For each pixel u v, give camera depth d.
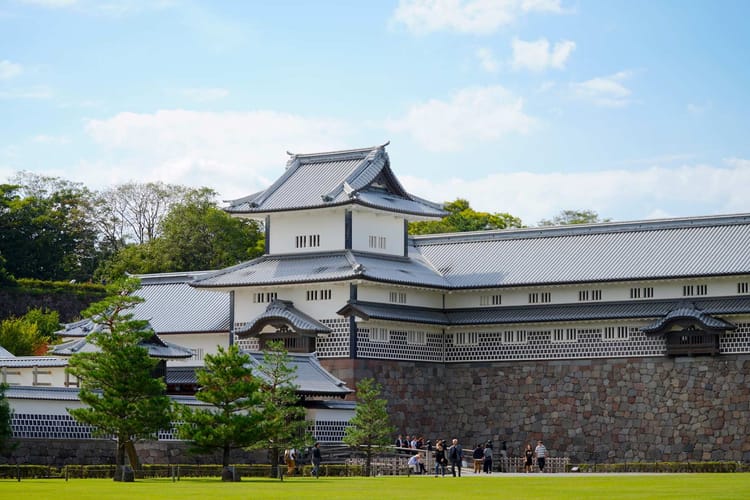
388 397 129.75
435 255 142.75
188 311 142.38
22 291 192.00
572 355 130.12
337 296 128.38
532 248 138.00
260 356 120.62
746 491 74.31
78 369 92.94
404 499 67.19
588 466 124.00
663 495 70.19
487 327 134.75
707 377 123.56
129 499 65.88
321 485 83.56
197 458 106.06
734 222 130.88
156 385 92.00
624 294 129.38
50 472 94.69
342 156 139.12
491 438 133.25
